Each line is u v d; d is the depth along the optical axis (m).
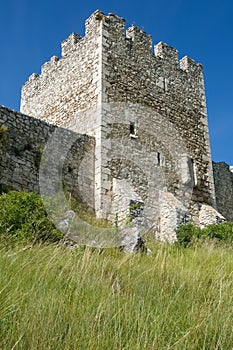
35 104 19.33
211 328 4.45
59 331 4.04
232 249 10.83
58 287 5.26
